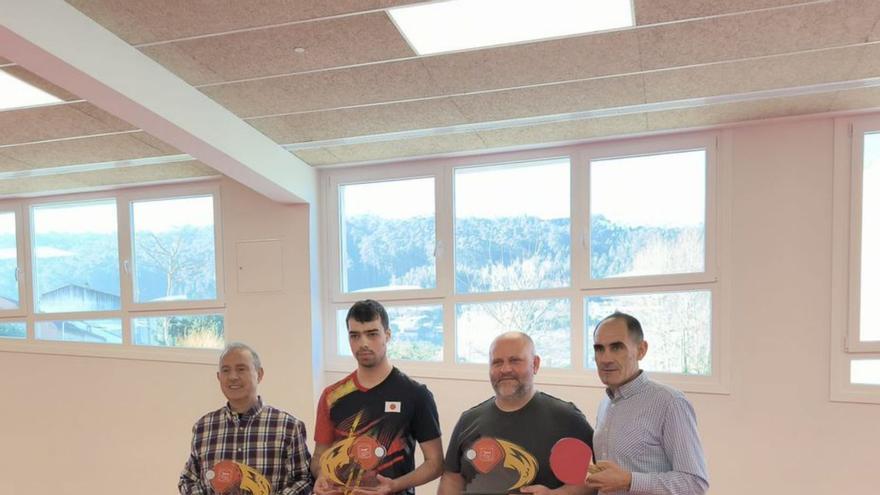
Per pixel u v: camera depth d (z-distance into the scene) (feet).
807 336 10.44
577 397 11.55
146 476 13.69
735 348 10.77
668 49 8.08
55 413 14.38
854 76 8.96
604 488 5.97
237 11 7.03
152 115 8.39
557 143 11.85
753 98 9.72
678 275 11.16
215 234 13.57
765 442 10.56
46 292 14.90
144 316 14.02
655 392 6.42
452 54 8.18
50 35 6.77
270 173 11.41
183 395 13.57
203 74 8.72
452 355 12.40
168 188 13.94
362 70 8.66
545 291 11.95
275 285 13.05
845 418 10.21
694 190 11.26
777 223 10.68
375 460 7.14
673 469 6.14
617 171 11.71
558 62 8.46
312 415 12.71
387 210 13.07
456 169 12.68
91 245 14.67
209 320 13.65
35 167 12.76
